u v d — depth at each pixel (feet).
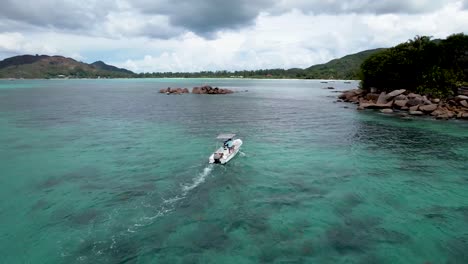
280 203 74.64
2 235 61.87
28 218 68.49
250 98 358.02
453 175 93.04
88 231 63.00
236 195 79.61
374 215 68.59
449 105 212.02
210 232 62.18
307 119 198.49
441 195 79.05
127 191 82.48
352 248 56.49
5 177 92.38
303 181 88.63
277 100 333.01
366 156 112.88
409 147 124.98
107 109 250.37
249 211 70.79
